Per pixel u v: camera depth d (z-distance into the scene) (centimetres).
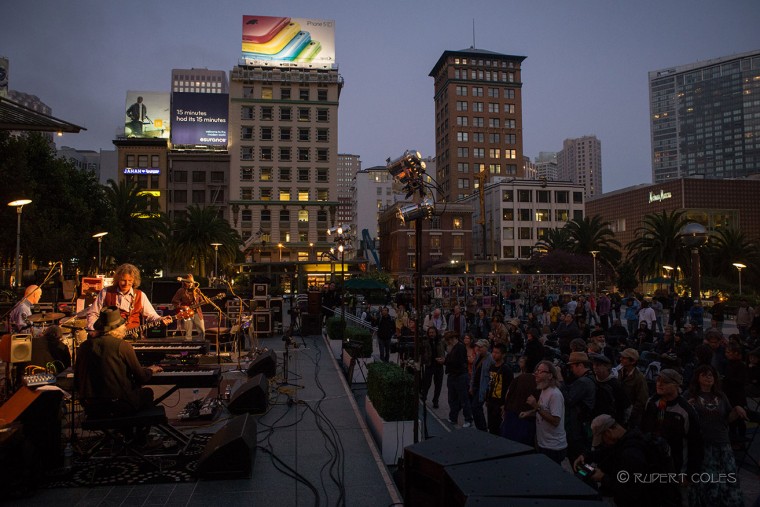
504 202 7994
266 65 7144
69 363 762
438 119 11062
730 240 4650
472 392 806
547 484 274
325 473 548
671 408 484
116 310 522
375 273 5034
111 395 504
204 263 4669
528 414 567
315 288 2231
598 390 601
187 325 1131
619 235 11256
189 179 7281
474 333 1596
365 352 1205
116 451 563
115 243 3384
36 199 2650
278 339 1812
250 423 593
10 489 463
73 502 459
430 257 7112
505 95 10362
